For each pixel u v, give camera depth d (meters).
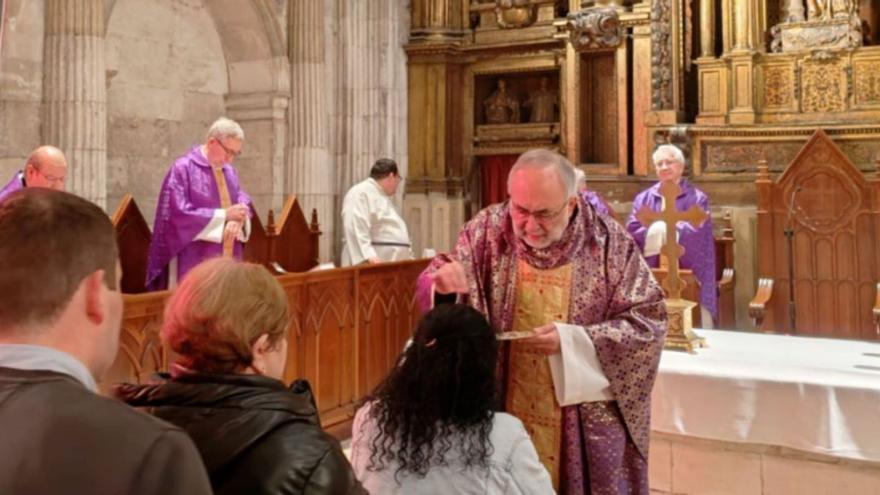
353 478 1.38
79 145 7.02
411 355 1.96
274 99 9.37
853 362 3.43
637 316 2.44
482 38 10.53
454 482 1.89
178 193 5.82
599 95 9.78
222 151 5.92
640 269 2.53
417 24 10.66
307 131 9.52
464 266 2.62
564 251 2.52
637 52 9.19
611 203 9.00
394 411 1.94
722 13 8.70
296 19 9.47
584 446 2.45
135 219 6.66
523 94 10.72
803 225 6.52
